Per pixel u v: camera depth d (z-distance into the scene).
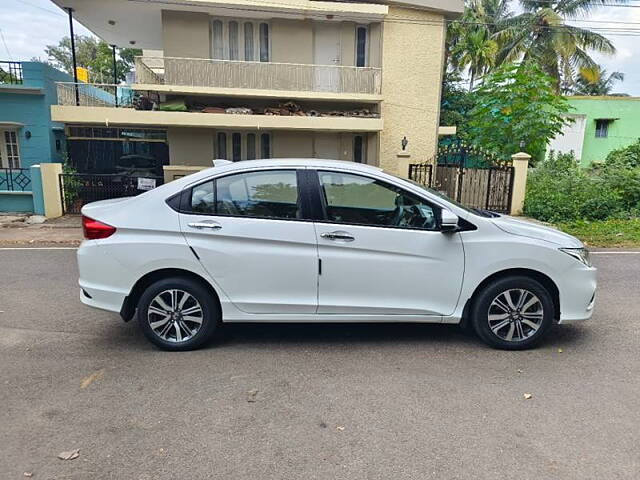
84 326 4.82
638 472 2.62
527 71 15.86
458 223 4.11
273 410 3.23
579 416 3.18
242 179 4.15
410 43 16.89
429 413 3.21
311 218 4.10
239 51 16.62
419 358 4.07
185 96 16.38
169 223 4.05
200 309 4.15
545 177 15.24
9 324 4.87
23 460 2.68
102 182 13.24
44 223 11.84
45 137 14.99
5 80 15.08
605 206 12.84
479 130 17.61
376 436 2.94
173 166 16.41
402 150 15.74
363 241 4.06
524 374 3.79
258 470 2.62
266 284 4.09
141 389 3.50
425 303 4.16
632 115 26.17
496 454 2.77
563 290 4.17
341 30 16.66
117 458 2.71
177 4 15.27
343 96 16.33
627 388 3.57
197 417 3.14
